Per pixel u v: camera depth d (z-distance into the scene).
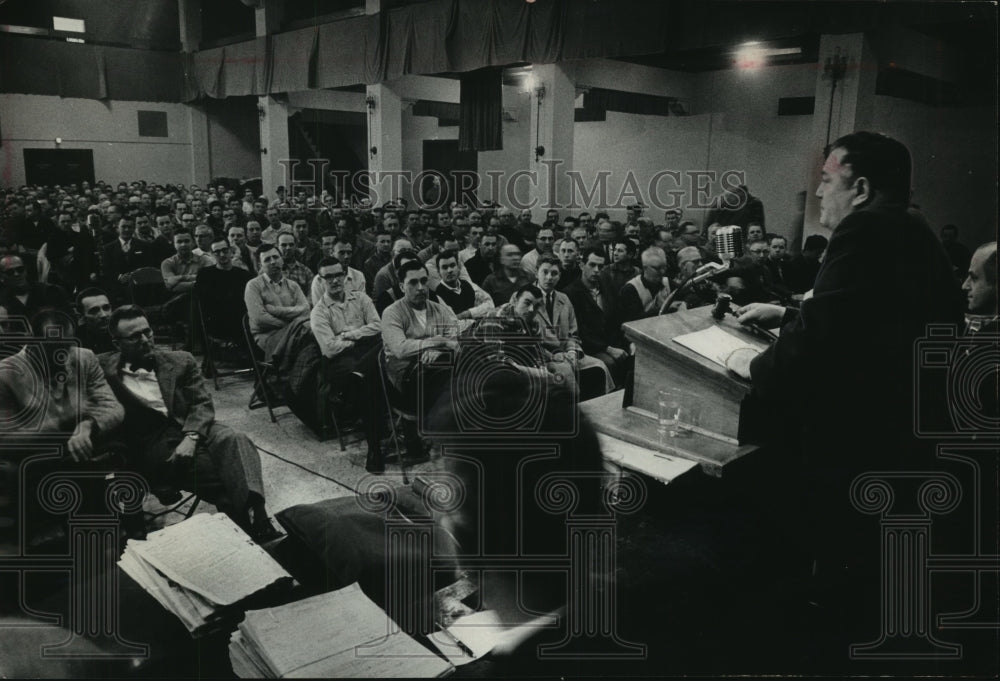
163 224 5.80
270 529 2.55
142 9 9.62
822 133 6.31
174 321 4.66
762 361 1.65
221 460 2.55
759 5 5.79
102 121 9.97
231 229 5.22
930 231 1.62
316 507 1.60
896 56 6.09
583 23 6.92
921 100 6.12
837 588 1.60
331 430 3.76
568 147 9.02
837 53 6.09
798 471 1.77
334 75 9.46
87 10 9.07
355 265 6.23
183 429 2.53
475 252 5.68
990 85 5.91
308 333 3.86
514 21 7.41
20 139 9.18
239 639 1.32
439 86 11.34
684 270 3.84
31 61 8.81
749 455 1.70
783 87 9.02
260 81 10.12
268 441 3.69
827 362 1.57
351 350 3.71
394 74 8.75
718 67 9.45
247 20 11.19
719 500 1.83
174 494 2.52
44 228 4.53
